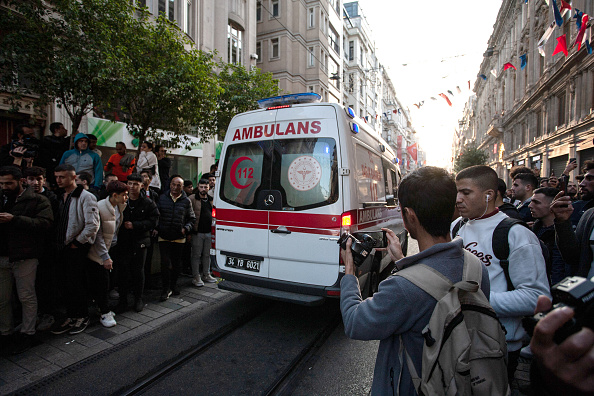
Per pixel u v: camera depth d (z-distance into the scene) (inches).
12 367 113.4
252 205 153.9
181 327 147.8
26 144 192.5
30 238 123.0
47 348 126.8
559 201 81.7
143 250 166.2
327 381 108.8
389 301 44.0
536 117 872.9
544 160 791.7
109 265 145.3
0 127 294.2
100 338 135.7
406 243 294.5
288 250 143.8
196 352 125.3
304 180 143.7
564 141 666.2
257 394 100.6
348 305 51.2
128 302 179.0
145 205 164.4
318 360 122.3
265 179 152.2
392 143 1891.0
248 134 159.6
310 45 864.9
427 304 42.7
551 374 25.2
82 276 140.9
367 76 1348.4
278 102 158.1
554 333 24.9
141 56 230.8
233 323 153.1
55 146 233.0
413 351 43.7
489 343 42.1
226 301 182.7
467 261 47.6
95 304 172.7
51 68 202.1
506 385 41.9
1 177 123.0
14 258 119.1
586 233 81.1
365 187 162.6
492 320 43.5
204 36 530.9
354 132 152.4
